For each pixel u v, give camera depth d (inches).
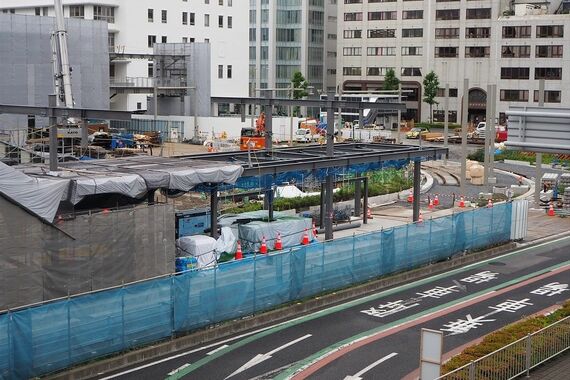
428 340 671.1
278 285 1010.1
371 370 812.0
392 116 4628.4
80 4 3417.8
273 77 5201.8
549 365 794.2
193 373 799.1
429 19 4603.8
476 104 4485.7
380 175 2186.3
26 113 1186.0
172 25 3619.6
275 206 1653.5
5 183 852.6
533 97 4288.9
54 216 900.0
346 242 1119.0
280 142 3193.9
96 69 3031.5
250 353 862.5
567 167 2822.3
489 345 803.4
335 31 5339.6
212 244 1159.6
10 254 864.3
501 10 4436.5
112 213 970.1
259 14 5172.2
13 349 731.4
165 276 909.2
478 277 1237.1
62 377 765.9
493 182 2326.5
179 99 3444.9
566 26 4168.3
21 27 2755.9
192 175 1085.1
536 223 1742.1
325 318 1000.9
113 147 2532.0
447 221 1323.8
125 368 811.4
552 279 1226.6
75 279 933.2
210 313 921.5
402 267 1232.2
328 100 1395.2
